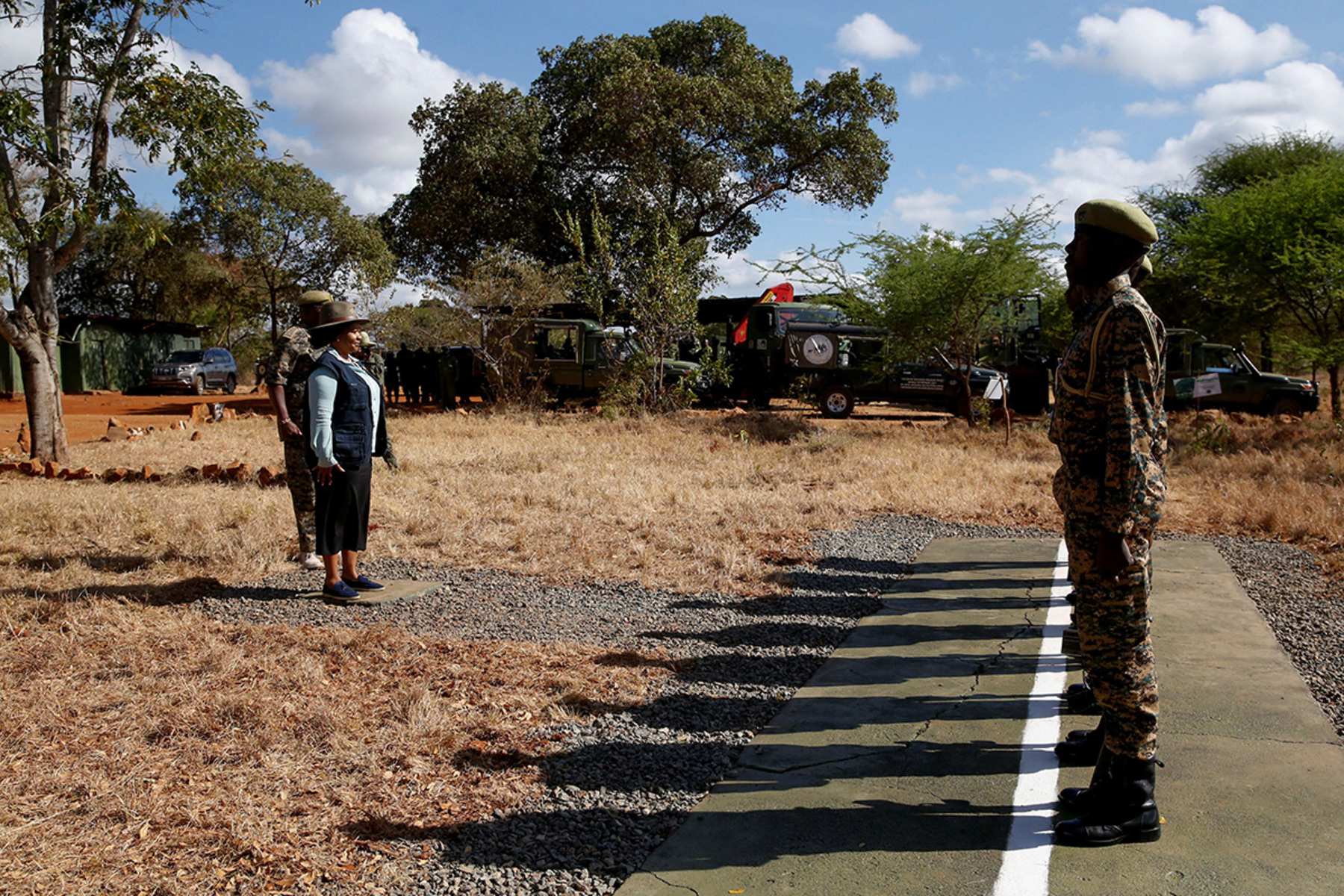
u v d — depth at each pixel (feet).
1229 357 63.72
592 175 93.45
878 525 25.53
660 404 59.67
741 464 36.76
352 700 12.60
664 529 23.91
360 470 17.71
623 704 12.63
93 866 8.46
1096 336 8.55
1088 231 8.81
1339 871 8.13
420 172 91.20
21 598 16.92
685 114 86.48
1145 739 8.66
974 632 15.78
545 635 15.76
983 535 24.34
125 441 47.21
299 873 8.47
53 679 13.19
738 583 19.26
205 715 11.79
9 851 8.65
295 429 19.57
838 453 39.96
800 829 9.19
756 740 11.47
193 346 121.80
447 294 66.80
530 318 66.23
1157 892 7.89
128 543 22.18
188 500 26.96
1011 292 48.39
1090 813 8.93
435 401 75.51
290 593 18.37
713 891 8.09
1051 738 11.27
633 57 88.12
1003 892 7.95
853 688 13.19
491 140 86.94
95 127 35.70
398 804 9.80
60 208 34.40
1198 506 27.09
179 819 9.37
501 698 12.76
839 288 51.75
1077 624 9.00
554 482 31.14
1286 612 16.39
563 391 66.64
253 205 112.47
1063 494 9.02
